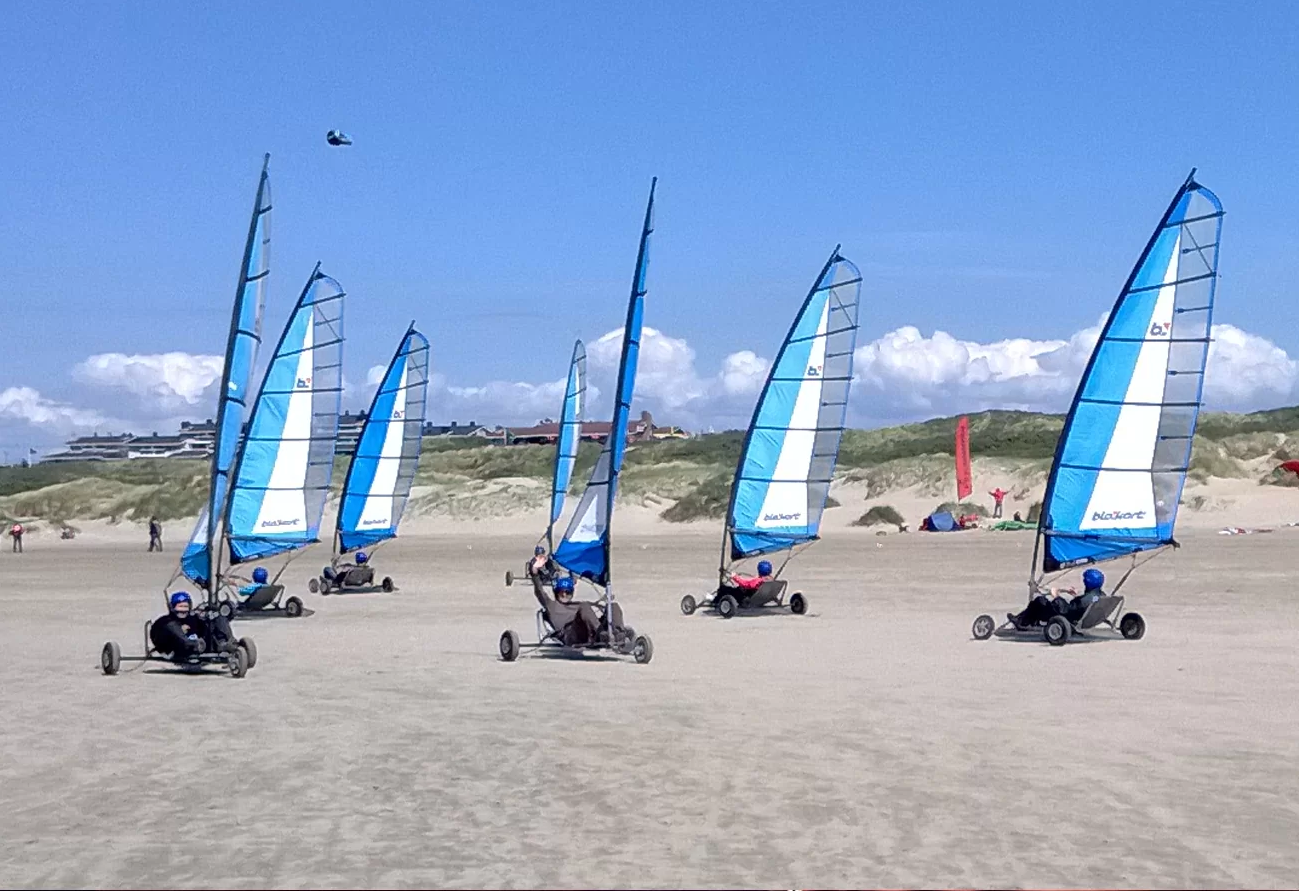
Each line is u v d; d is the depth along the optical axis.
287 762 13.09
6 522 96.12
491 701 16.69
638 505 92.69
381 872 9.41
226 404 21.58
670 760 12.97
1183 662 19.56
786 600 31.44
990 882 9.06
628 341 22.19
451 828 10.58
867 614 28.00
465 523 90.62
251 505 32.28
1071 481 24.72
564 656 21.31
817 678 18.42
